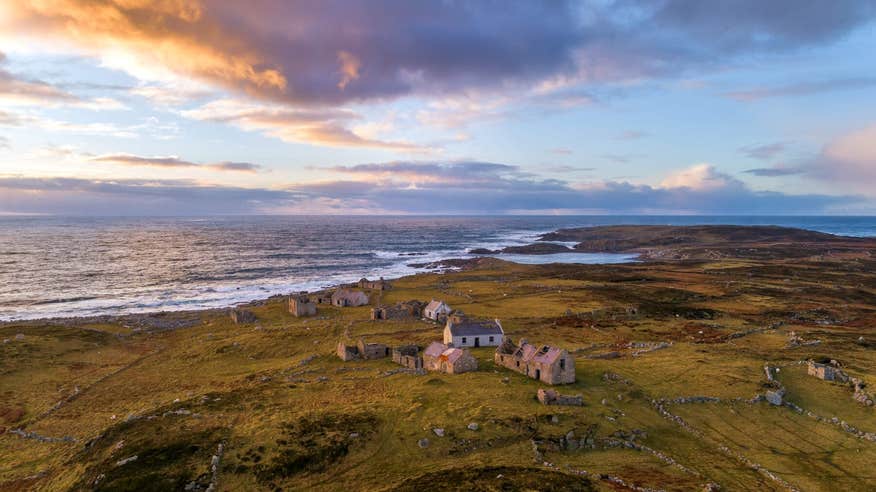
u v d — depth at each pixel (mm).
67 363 95125
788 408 67188
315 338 107938
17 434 64750
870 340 102125
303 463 50156
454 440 54531
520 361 79875
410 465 50250
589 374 78438
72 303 160750
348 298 145125
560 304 143250
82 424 67312
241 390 73500
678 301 148250
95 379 86688
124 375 89188
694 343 101812
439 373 79562
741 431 61094
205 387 80062
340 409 63344
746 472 51281
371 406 64125
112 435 58406
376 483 47031
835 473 51438
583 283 187125
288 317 129375
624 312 132000
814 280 187500
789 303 143875
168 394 77875
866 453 55562
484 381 73812
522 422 58375
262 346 103188
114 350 105000
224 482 47312
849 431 60594
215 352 100312
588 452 53781
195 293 182000
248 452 51938
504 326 116188
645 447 55531
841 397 69875
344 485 47000
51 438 63312
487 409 61906
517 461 50625
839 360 86250
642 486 45812
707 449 56531
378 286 174500
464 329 98625
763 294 157625
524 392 68688
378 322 121812
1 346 98875
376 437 55625
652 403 68062
